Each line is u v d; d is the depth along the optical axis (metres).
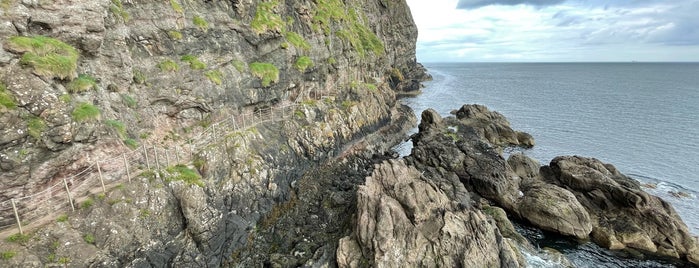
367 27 80.50
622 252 28.64
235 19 35.44
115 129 21.75
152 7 27.58
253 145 31.09
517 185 36.69
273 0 41.19
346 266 23.33
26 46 17.36
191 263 21.64
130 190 20.20
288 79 40.88
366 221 24.33
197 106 29.88
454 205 27.19
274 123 36.62
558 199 31.50
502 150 54.06
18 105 16.69
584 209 30.92
